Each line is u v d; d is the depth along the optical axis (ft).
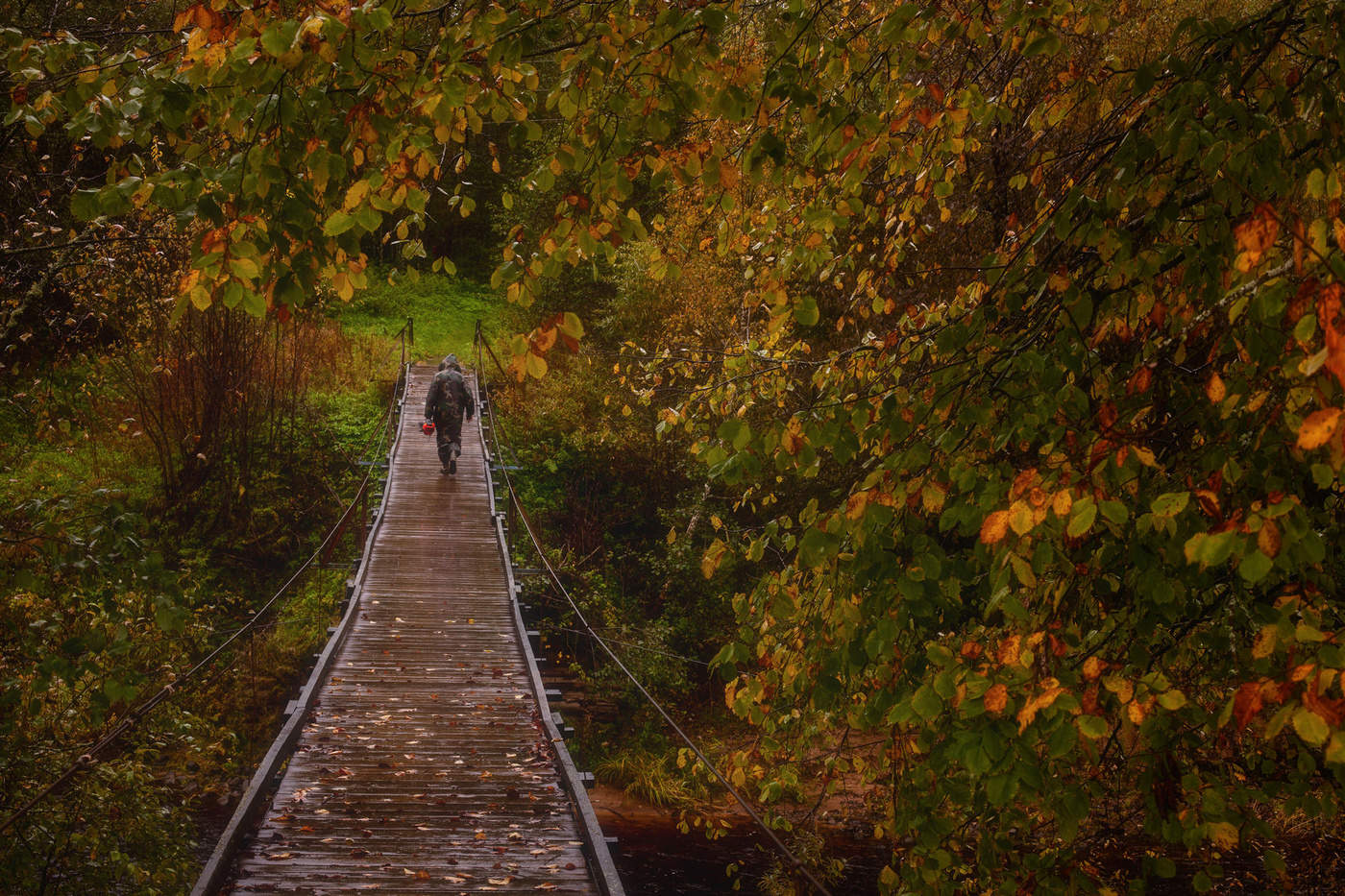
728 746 49.39
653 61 8.12
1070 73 12.09
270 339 66.28
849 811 34.73
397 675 30.94
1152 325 10.12
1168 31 19.47
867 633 9.45
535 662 31.35
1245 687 6.05
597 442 64.18
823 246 11.35
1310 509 8.55
